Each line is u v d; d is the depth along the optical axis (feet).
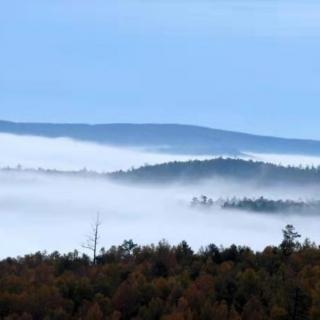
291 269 511.40
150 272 530.68
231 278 490.08
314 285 478.18
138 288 480.64
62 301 474.49
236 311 456.45
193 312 448.65
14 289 496.23
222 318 442.91
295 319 444.14
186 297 465.47
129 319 465.47
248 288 479.82
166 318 435.12
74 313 469.16
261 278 494.18
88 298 485.97
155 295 479.82
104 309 464.65
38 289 488.44
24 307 471.21
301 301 447.42
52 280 510.58
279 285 477.36
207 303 450.30
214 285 485.97
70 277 507.71
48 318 451.94
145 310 452.35
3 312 469.16
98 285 496.64
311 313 444.55
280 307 447.42
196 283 487.20
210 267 527.40
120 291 473.26
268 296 466.29
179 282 490.49
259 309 448.24
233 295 476.54
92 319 447.42
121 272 525.34
